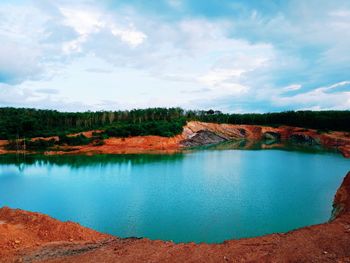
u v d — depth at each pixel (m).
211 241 22.22
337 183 43.06
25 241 14.70
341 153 81.94
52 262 12.21
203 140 117.56
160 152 87.94
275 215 28.08
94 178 49.56
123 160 72.06
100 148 91.12
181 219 27.20
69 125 120.94
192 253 12.56
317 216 27.84
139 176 50.62
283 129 135.88
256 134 138.00
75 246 14.39
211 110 182.25
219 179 46.91
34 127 106.88
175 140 107.88
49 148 90.44
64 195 38.03
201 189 39.78
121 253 12.80
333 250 12.31
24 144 90.31
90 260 12.21
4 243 14.09
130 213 29.42
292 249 12.55
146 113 139.00
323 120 127.94
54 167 62.69
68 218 28.44
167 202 33.34
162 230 24.53
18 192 40.06
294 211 29.39
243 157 75.19
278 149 94.50
